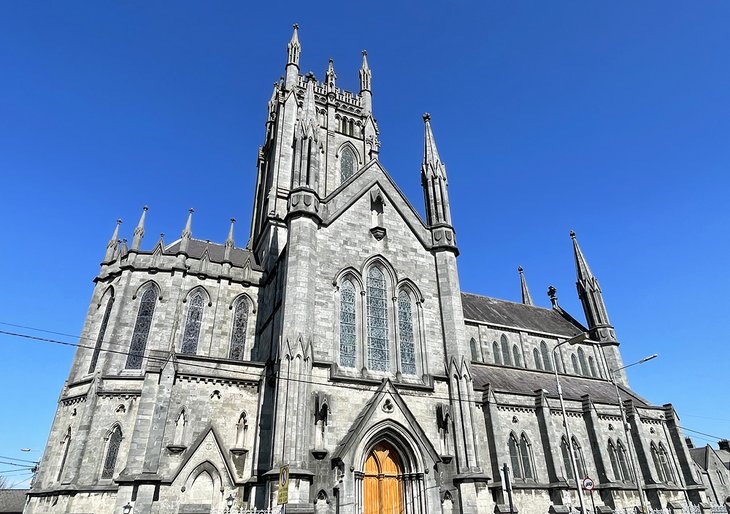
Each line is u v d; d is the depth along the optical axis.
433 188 49.94
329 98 78.25
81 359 50.75
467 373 39.97
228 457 37.03
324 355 36.50
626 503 51.19
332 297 39.22
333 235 41.91
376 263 43.22
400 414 35.91
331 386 35.62
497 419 47.81
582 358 73.06
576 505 48.88
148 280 52.78
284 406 32.88
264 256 60.25
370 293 41.69
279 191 64.38
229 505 34.84
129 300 51.25
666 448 59.38
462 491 35.06
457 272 45.41
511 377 60.12
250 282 56.78
